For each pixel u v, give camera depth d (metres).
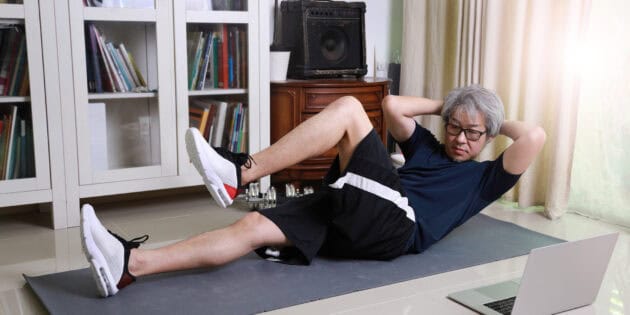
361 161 2.18
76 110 2.78
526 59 3.16
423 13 3.74
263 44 3.23
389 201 2.18
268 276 2.16
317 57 3.47
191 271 2.19
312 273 2.19
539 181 3.20
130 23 2.89
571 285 1.89
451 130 2.41
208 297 1.97
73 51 2.74
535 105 3.13
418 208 2.37
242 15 3.16
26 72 2.67
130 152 2.96
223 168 2.19
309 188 3.37
